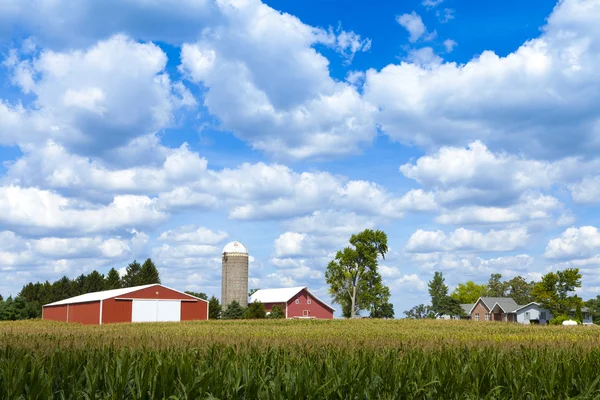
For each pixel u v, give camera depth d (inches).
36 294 5502.0
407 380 462.3
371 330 1712.6
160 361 473.1
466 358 591.5
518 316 4153.5
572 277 3863.2
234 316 3698.3
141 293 3034.0
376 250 4001.0
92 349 601.9
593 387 462.9
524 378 478.0
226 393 419.5
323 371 461.1
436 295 5546.3
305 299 4060.0
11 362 445.4
